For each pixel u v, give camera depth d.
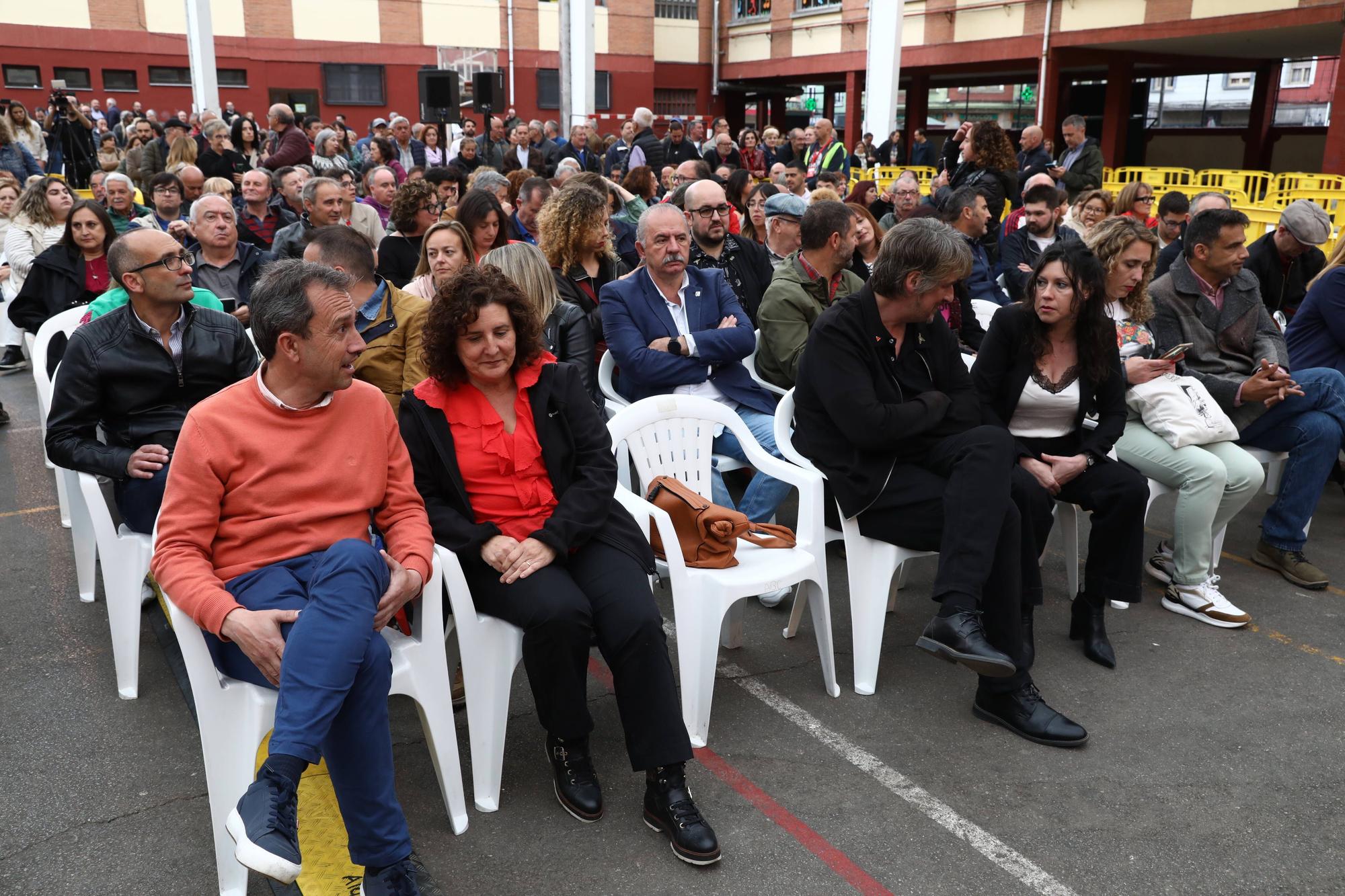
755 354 4.61
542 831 2.60
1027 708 3.06
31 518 4.77
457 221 4.69
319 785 2.76
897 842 2.56
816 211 4.39
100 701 3.18
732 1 28.58
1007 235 6.27
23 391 7.17
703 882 2.41
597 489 2.80
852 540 3.29
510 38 27.86
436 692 2.52
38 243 7.21
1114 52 19.66
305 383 2.49
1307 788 2.82
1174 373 4.07
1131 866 2.48
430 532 2.62
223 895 2.30
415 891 2.27
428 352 2.76
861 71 24.12
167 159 10.98
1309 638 3.76
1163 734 3.09
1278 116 34.62
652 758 2.52
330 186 6.20
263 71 25.88
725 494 4.05
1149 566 4.32
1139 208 6.88
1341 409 4.16
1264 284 5.29
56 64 24.42
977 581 2.95
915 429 3.21
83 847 2.50
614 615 2.57
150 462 3.14
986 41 20.17
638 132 13.27
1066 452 3.71
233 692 2.31
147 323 3.44
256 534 2.48
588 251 4.81
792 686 3.38
